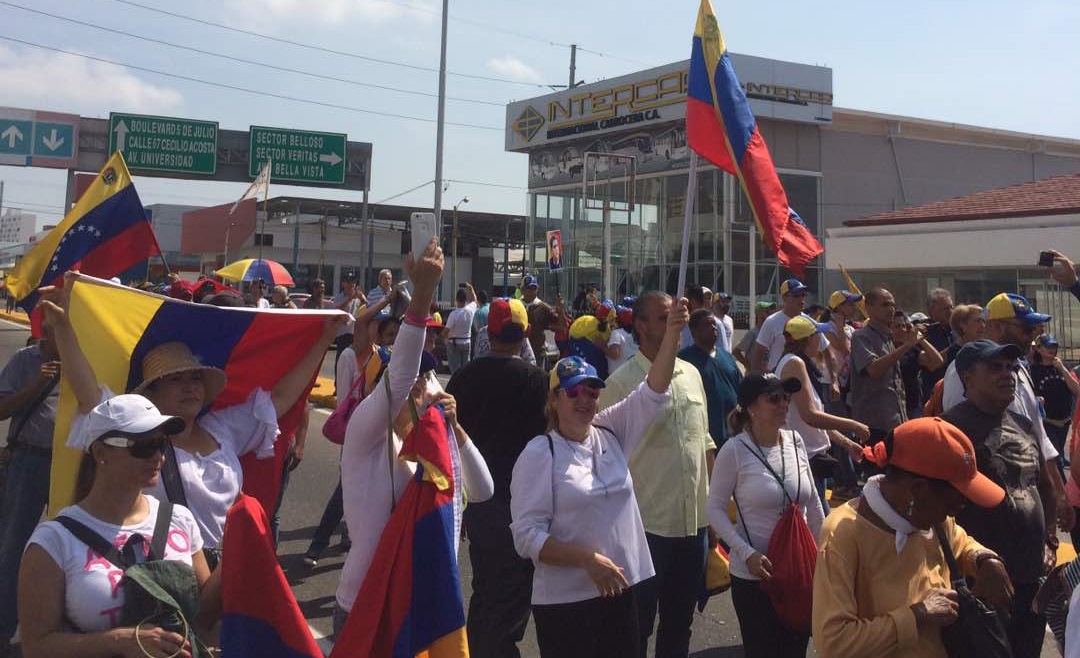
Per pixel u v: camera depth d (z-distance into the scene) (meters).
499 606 4.49
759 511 4.17
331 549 7.25
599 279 39.75
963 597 2.93
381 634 3.29
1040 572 4.17
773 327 8.43
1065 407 8.85
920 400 8.77
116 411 2.75
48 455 4.82
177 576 2.73
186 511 2.99
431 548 3.34
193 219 46.88
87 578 2.65
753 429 4.30
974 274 20.30
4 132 35.22
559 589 3.63
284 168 36.28
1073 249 18.31
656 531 4.49
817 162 36.09
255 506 2.86
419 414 3.48
